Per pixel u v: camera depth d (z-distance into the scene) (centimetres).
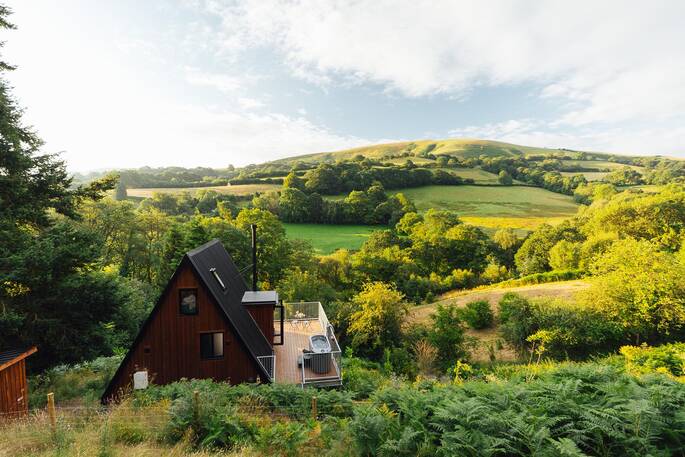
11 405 1134
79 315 1516
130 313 1828
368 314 2539
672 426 676
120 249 5197
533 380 1070
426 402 889
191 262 1482
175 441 866
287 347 1905
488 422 700
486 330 3275
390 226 9281
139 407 1034
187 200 10244
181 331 1493
